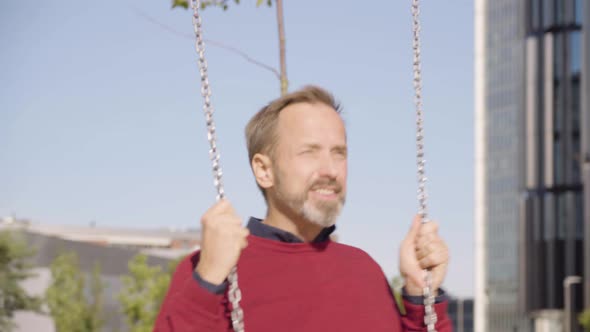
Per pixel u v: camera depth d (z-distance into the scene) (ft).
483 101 350.23
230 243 8.18
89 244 176.45
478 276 342.85
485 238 342.64
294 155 9.18
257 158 9.43
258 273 8.96
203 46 8.58
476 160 349.82
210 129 8.48
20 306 153.07
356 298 9.29
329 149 9.23
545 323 306.14
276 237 9.22
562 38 309.22
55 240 171.63
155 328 8.34
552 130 308.81
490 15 347.97
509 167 334.85
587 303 288.51
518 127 319.88
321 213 9.11
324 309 9.02
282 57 19.16
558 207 305.73
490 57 348.38
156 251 202.80
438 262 9.70
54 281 135.95
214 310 8.16
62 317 133.28
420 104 9.80
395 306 9.78
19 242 155.63
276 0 19.35
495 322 333.42
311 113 9.29
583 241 301.84
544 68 311.88
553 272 303.89
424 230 9.80
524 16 320.29
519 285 314.76
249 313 8.84
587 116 301.63
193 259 8.91
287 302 8.92
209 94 8.52
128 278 117.80
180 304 8.13
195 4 8.65
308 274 9.09
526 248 312.29
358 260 9.69
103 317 137.18
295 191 9.14
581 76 305.32
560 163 306.76
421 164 9.82
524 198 314.76
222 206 8.32
